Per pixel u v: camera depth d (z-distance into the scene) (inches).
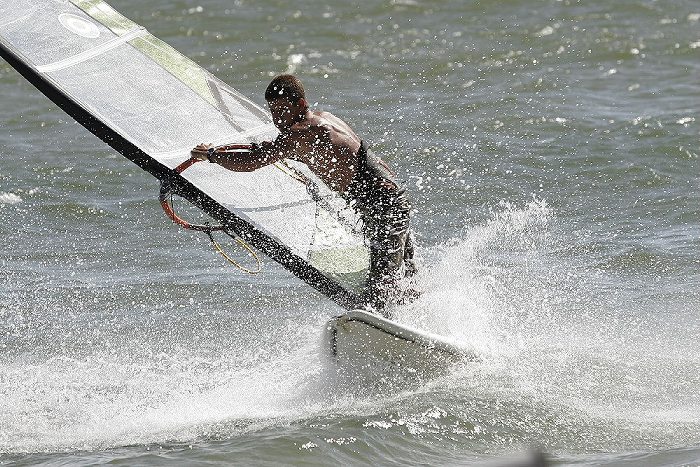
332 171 962.7
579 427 916.6
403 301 1012.5
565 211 1512.1
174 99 1046.4
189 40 2588.6
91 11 1068.5
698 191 1566.2
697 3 2741.1
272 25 2677.2
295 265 981.8
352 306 990.4
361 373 1007.0
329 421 924.0
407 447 878.4
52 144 1907.0
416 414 935.0
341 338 983.6
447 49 2447.1
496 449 877.8
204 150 951.0
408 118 1929.1
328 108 2003.0
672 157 1707.7
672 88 2122.3
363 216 978.7
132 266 1392.7
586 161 1696.6
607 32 2524.6
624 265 1326.3
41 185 1683.1
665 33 2519.7
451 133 1835.6
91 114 940.0
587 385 1003.9
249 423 933.8
